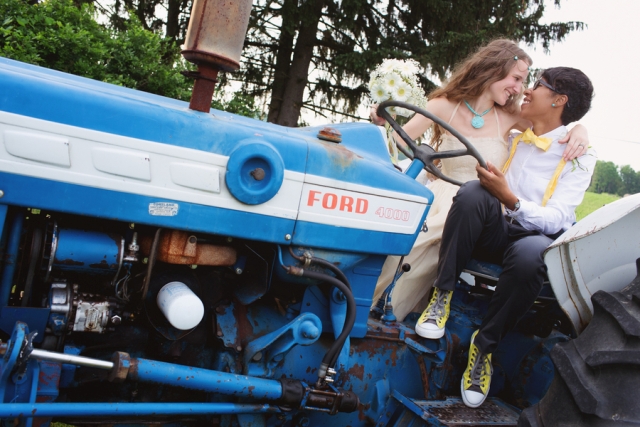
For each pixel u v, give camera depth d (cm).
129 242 155
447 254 221
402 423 205
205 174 153
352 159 180
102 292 159
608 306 170
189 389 171
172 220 151
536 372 232
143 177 146
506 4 963
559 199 240
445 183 277
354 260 187
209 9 160
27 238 147
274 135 167
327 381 180
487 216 221
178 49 602
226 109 714
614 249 190
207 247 162
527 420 177
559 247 188
